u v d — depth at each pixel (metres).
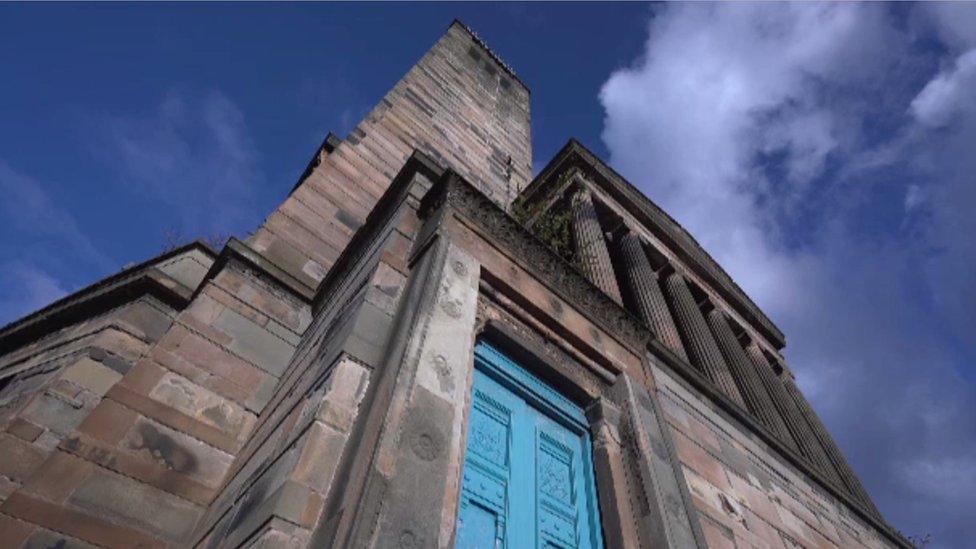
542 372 5.26
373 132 10.84
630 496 4.74
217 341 5.47
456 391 3.70
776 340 15.67
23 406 5.36
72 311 7.63
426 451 3.17
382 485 2.82
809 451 11.19
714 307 13.71
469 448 4.11
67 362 6.23
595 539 4.39
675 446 6.13
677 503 4.85
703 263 14.33
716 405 8.02
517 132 17.28
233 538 3.21
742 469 7.25
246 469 4.12
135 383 4.75
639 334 6.85
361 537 2.56
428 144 12.09
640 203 13.40
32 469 4.54
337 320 4.91
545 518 4.21
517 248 5.84
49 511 3.74
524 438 4.65
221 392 5.12
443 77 16.41
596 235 10.12
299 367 5.06
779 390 12.80
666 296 12.86
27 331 8.26
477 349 4.80
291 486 2.92
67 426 5.03
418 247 5.15
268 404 5.15
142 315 6.43
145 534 3.99
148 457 4.38
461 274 4.79
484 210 5.76
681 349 9.45
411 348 3.70
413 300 4.25
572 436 5.13
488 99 17.69
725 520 5.90
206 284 5.95
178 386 4.93
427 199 5.78
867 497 11.19
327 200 8.27
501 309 5.23
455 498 3.17
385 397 3.34
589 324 6.11
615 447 5.12
